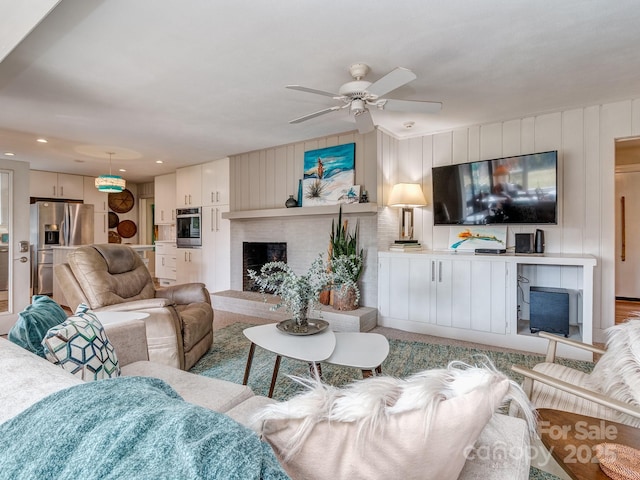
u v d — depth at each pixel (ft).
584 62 8.18
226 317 14.75
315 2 6.00
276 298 15.44
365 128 10.11
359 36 7.06
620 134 10.62
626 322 5.29
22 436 2.04
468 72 8.66
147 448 1.79
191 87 9.49
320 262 8.11
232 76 8.82
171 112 11.43
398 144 14.53
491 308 11.06
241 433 1.97
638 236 18.03
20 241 13.14
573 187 11.28
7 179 12.93
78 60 7.94
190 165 20.21
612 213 10.79
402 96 10.16
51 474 1.81
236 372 9.00
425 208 14.03
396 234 14.62
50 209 19.99
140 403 2.23
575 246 11.29
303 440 2.11
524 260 10.53
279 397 7.67
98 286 8.48
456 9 6.21
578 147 11.18
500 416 3.44
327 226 14.62
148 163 19.81
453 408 2.14
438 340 11.52
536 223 11.19
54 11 6.14
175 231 22.70
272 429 2.19
